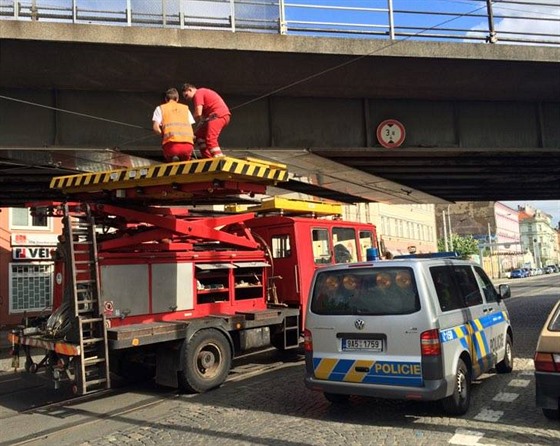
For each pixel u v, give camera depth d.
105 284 7.56
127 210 8.25
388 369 5.95
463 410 6.18
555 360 5.48
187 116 8.39
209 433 6.02
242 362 10.54
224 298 9.30
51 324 7.57
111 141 12.15
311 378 6.46
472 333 6.72
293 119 13.53
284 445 5.45
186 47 10.88
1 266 23.75
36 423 6.87
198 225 8.84
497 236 97.00
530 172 19.75
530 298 26.56
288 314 9.77
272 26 11.95
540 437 5.36
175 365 8.02
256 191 8.00
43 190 18.55
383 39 12.04
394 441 5.40
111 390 8.68
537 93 14.37
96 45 10.49
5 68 10.86
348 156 15.20
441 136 14.41
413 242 59.59
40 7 10.89
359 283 6.37
